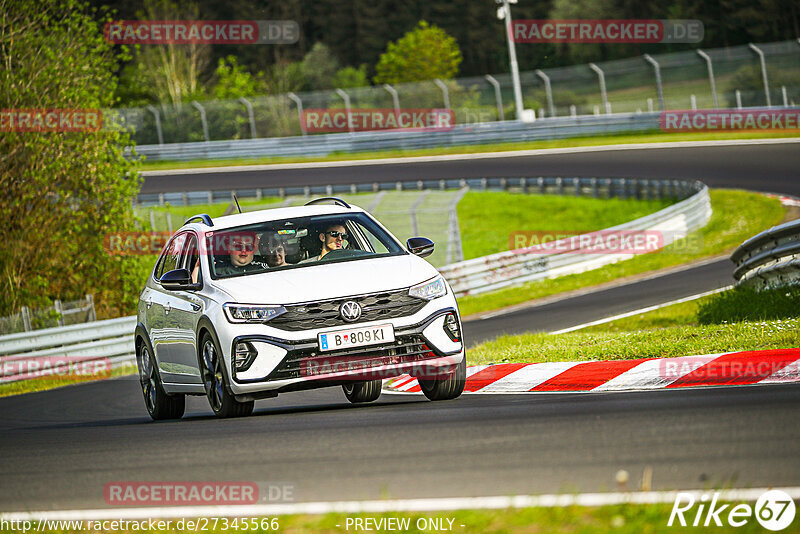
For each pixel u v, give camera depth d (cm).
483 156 16400
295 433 2338
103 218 8044
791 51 16662
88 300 7331
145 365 3462
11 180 7775
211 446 2258
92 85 8038
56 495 1848
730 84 19975
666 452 1742
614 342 3581
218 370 2784
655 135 15925
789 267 4253
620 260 8912
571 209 12838
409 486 1641
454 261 10225
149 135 19862
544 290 8094
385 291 2716
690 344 3203
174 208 14875
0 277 7794
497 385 3278
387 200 12962
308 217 3103
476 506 1436
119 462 2167
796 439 1769
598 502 1399
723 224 9788
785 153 13325
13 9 7788
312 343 2648
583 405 2436
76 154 7919
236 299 2725
